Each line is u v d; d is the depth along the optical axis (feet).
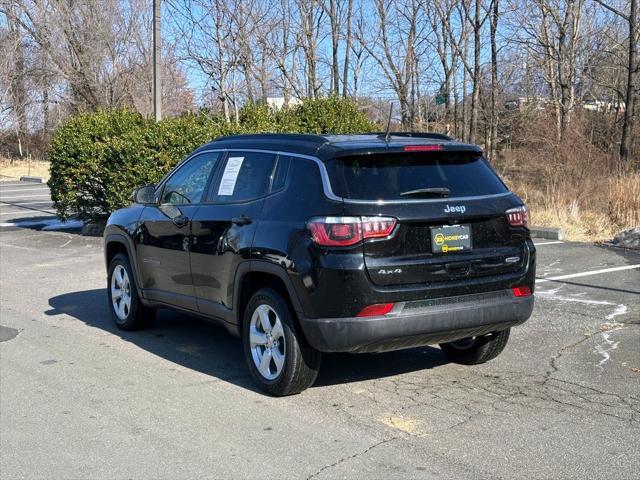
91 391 18.67
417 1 76.74
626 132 66.13
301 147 18.07
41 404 17.76
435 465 14.05
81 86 91.40
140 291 23.49
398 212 16.28
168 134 45.98
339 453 14.69
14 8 97.71
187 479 13.64
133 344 23.13
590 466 13.96
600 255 38.06
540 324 24.70
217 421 16.53
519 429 15.81
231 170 20.04
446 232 16.76
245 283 18.72
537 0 79.82
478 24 68.64
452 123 84.74
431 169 17.54
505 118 77.92
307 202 16.94
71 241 47.34
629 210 44.83
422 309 16.47
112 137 48.67
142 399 18.04
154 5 49.78
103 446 15.24
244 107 55.11
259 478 13.62
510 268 17.71
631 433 15.55
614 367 20.11
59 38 88.99
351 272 15.90
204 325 25.58
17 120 127.85
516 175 57.26
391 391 18.44
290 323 17.25
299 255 16.55
